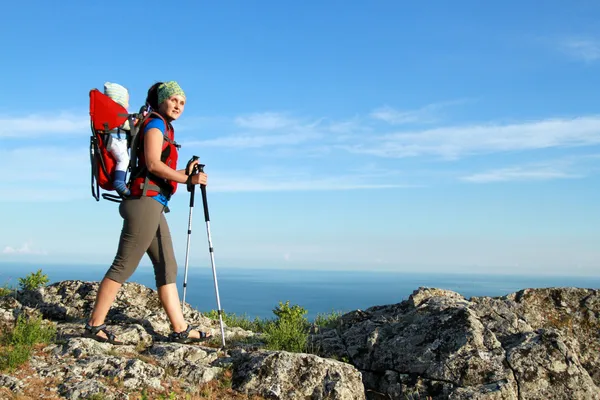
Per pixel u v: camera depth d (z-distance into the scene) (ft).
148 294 18.92
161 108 15.07
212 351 15.26
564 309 16.76
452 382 14.87
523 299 16.99
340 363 14.78
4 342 14.75
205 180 15.29
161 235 15.35
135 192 14.66
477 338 15.38
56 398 12.78
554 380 14.69
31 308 17.28
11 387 12.91
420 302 18.15
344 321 18.44
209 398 13.51
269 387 14.01
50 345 14.73
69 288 18.63
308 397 13.97
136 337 15.66
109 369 13.75
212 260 15.84
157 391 13.42
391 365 15.69
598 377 15.51
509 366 14.87
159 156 14.60
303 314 20.03
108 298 15.01
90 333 14.99
